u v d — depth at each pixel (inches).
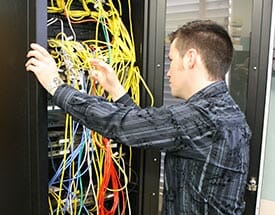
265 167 71.6
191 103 34.4
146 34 45.3
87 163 42.9
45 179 35.5
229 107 35.2
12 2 35.5
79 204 43.4
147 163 46.9
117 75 44.9
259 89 52.0
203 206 34.0
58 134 41.5
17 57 35.8
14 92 36.7
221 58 35.6
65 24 42.4
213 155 33.3
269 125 70.7
